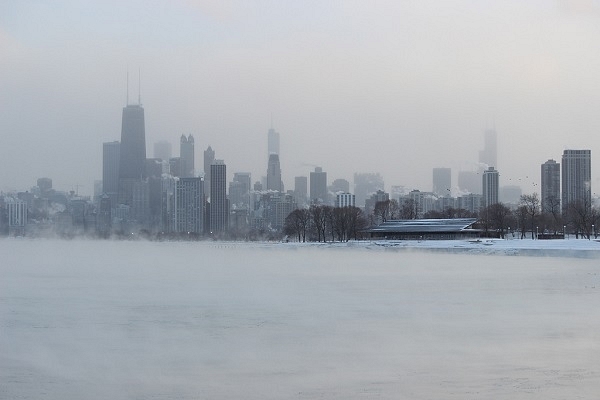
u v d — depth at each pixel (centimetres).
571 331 9038
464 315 10450
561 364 7269
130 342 8456
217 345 8256
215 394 6284
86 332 9144
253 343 8375
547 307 11231
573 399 6072
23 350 8025
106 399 6169
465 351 7888
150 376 6875
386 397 6191
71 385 6575
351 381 6681
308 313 10769
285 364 7319
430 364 7300
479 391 6328
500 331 9075
